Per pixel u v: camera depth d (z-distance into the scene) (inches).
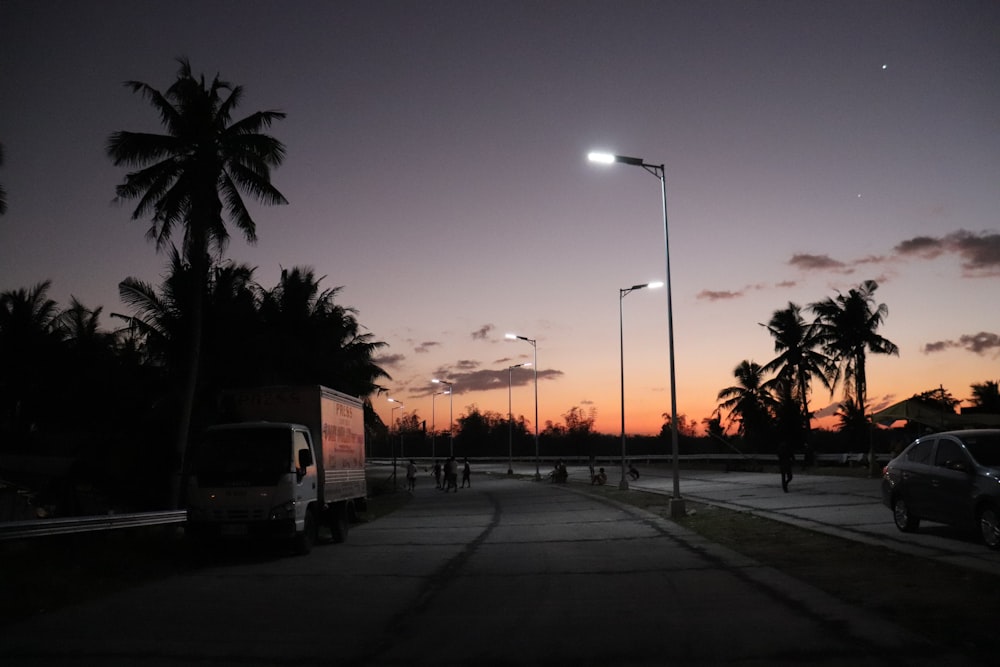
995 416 1316.4
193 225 986.1
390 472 3764.8
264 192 1021.8
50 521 487.2
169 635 309.0
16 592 393.4
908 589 369.7
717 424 3171.8
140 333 1187.3
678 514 852.6
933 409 1346.0
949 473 524.7
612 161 895.1
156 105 981.2
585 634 304.3
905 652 260.8
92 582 438.3
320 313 1523.1
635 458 3142.2
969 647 264.1
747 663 255.6
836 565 457.4
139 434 1117.1
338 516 701.9
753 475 1722.4
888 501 612.7
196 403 1192.8
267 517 558.3
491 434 5187.0
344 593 410.9
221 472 569.0
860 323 2242.9
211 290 1273.4
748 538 616.4
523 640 296.5
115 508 1032.2
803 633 292.8
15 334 1483.8
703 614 336.2
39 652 280.2
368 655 276.7
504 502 1343.5
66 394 1259.8
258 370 1299.2
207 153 993.5
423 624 329.1
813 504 879.1
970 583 376.5
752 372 2770.7
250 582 451.5
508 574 476.7
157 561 533.0
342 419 733.9
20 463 1105.4
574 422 4990.2
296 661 268.7
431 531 806.5
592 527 799.1
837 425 2573.8
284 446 580.4
